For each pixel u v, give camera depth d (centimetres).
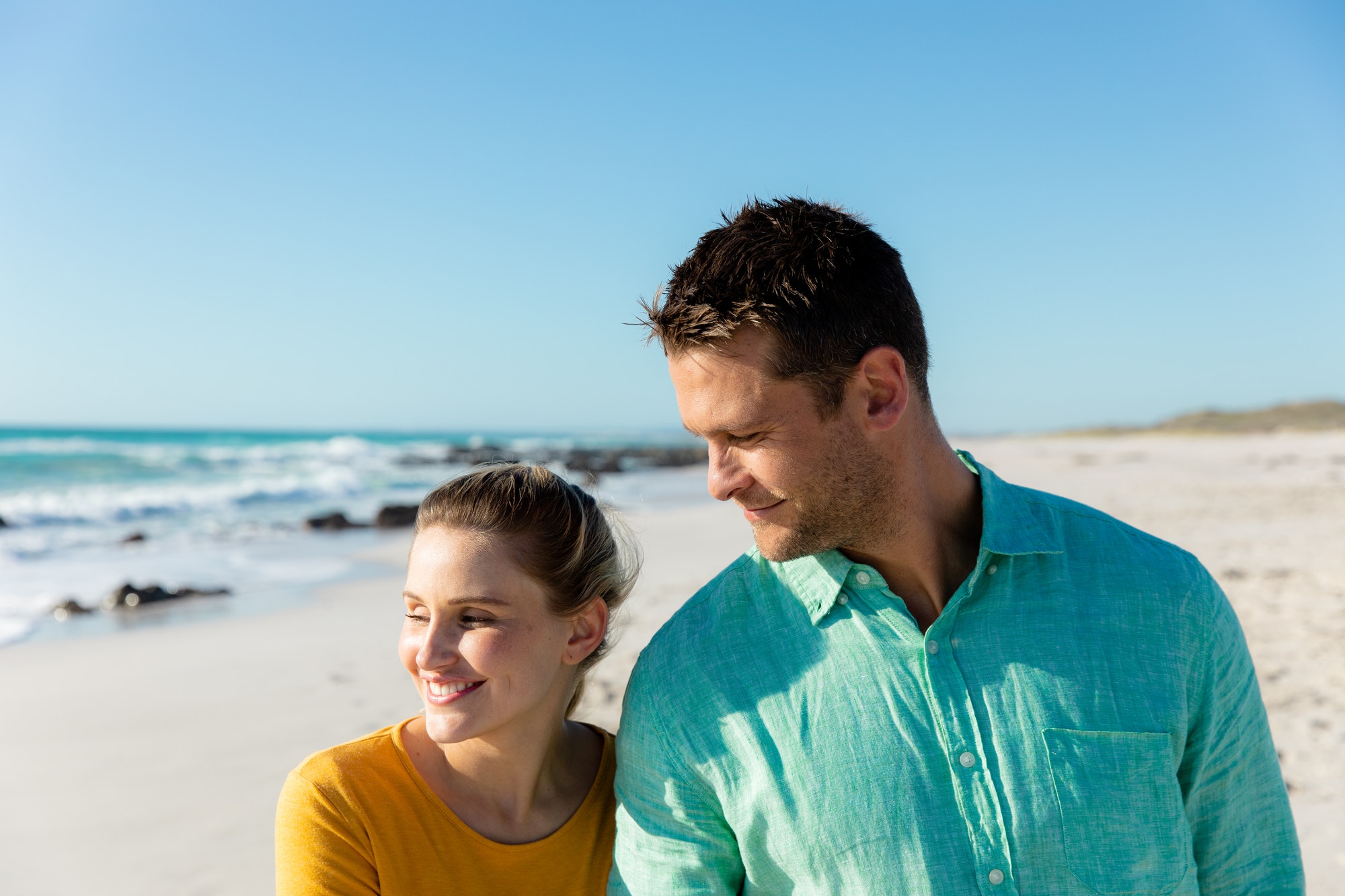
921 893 140
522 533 180
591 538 195
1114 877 143
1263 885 162
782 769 149
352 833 172
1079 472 2678
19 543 1402
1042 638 152
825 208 159
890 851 142
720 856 158
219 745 511
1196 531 1234
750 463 150
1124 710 149
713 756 155
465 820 184
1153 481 2258
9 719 556
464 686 175
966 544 165
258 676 650
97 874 367
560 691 196
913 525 157
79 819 416
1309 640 637
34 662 700
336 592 1010
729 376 146
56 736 526
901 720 147
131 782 458
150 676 658
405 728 193
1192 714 156
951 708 148
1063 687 149
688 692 159
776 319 142
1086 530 163
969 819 142
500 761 185
